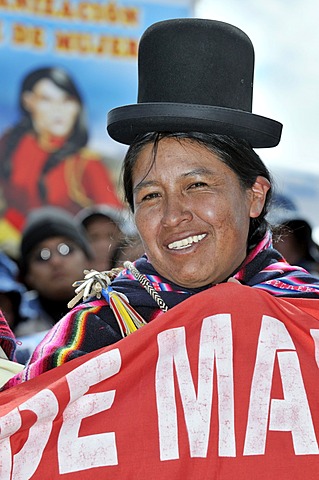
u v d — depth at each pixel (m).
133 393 2.34
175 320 2.39
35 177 6.18
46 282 4.89
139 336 2.37
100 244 5.14
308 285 2.59
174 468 2.28
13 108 6.18
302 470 2.28
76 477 2.28
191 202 2.38
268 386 2.35
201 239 2.40
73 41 6.21
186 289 2.58
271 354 2.38
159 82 2.44
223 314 2.39
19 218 6.14
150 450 2.29
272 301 2.42
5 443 2.29
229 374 2.36
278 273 2.62
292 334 2.40
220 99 2.44
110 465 2.28
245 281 2.59
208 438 2.30
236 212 2.42
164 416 2.32
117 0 6.19
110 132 2.54
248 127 2.42
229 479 2.27
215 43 2.44
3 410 2.32
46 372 2.37
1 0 6.13
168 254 2.42
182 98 2.42
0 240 6.08
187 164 2.38
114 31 6.21
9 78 6.16
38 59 6.20
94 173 6.23
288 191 6.39
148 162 2.41
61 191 6.20
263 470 2.28
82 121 6.21
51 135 6.19
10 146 6.16
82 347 2.52
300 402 2.34
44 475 2.28
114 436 2.30
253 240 2.66
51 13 6.18
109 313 2.60
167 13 6.23
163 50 2.44
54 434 2.30
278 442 2.30
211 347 2.38
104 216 5.20
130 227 3.05
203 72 2.43
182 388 2.34
